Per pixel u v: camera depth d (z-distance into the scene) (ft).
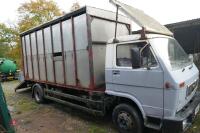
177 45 15.93
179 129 11.80
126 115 14.61
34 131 17.13
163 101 12.38
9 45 101.09
